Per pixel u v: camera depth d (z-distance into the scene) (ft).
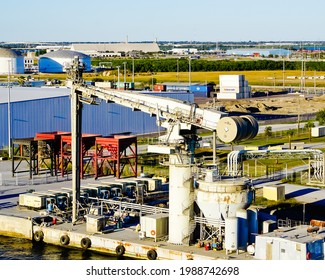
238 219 205.36
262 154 309.83
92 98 243.60
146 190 296.51
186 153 215.10
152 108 224.74
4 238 248.11
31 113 420.77
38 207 261.03
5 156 400.47
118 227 238.27
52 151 350.02
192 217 215.10
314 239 190.70
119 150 336.90
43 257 222.69
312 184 319.47
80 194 258.37
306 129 506.48
